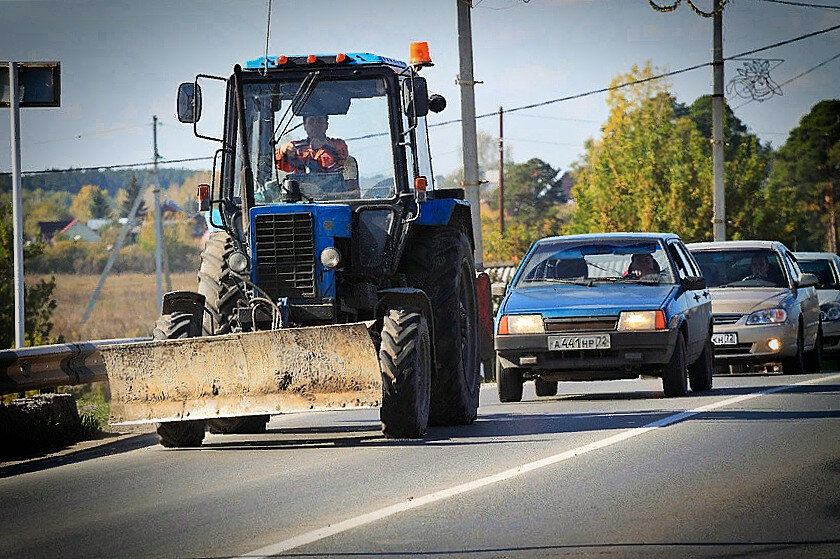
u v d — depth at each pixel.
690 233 141.38
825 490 19.77
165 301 28.27
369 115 29.12
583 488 20.22
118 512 19.73
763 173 141.00
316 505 19.41
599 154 160.00
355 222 28.53
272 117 29.05
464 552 15.73
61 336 62.69
